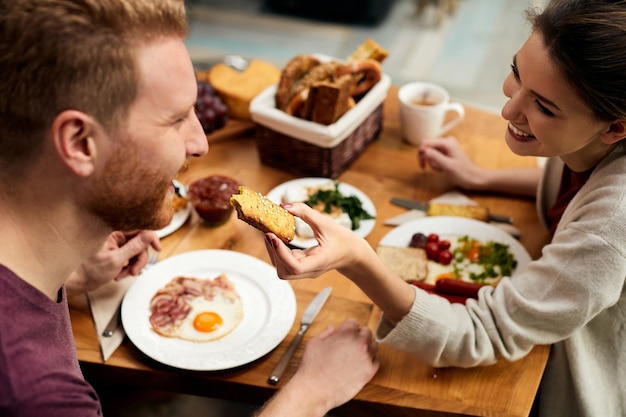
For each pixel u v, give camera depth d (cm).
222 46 388
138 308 147
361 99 201
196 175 192
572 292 131
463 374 139
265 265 158
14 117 84
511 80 139
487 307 140
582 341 148
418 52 382
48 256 96
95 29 82
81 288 147
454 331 136
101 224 98
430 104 209
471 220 175
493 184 189
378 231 175
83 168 88
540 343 137
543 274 135
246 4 430
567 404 155
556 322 133
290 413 125
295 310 147
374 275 134
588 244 129
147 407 207
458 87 349
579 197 139
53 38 80
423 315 136
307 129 182
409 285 141
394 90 236
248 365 138
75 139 86
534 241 173
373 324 149
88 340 142
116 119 87
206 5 427
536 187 186
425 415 133
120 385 202
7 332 86
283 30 404
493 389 136
